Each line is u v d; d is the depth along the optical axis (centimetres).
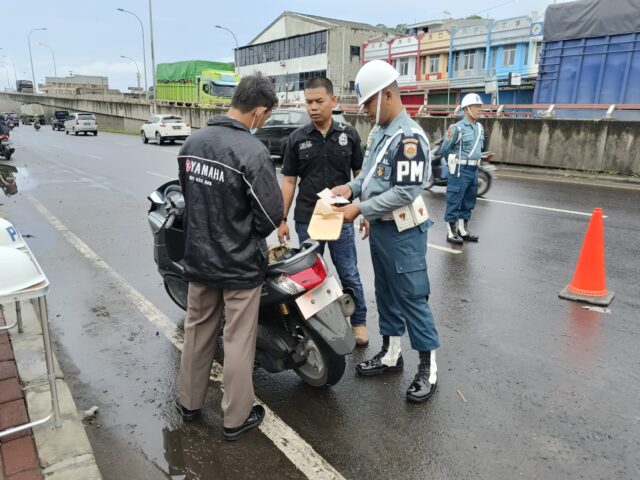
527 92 3291
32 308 421
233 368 268
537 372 346
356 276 378
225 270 257
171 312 446
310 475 250
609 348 379
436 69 3903
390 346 345
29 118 5584
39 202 955
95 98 5341
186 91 3666
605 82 1438
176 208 351
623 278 525
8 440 256
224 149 247
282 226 362
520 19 3300
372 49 4356
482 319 433
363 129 1942
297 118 1520
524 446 271
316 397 319
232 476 250
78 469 239
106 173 1366
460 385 331
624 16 1369
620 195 988
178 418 297
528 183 1155
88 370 349
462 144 639
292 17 5659
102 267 567
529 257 604
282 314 300
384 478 249
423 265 305
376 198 288
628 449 269
